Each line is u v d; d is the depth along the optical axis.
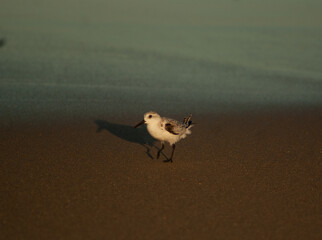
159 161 11.23
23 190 8.93
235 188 9.56
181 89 20.14
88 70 22.70
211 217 8.14
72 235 7.27
